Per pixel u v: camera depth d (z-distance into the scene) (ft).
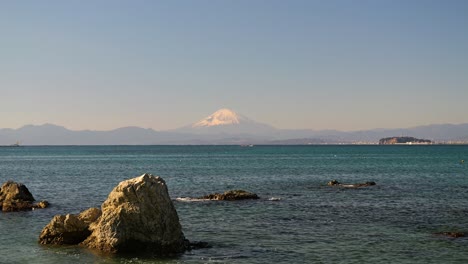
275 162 563.07
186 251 112.27
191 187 264.93
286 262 104.17
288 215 160.76
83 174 363.56
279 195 219.20
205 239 124.57
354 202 193.77
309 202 193.47
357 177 331.77
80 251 110.42
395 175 346.95
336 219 153.17
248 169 426.51
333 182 271.08
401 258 107.45
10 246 116.37
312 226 141.59
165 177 334.85
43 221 150.92
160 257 106.93
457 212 167.02
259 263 103.35
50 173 375.86
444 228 138.62
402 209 174.29
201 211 169.07
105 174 363.76
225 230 135.85
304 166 474.08
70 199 206.28
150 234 109.91
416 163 519.60
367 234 130.52
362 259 106.63
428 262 104.58
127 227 109.50
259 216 158.81
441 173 361.71
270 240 123.44
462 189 242.37
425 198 206.08
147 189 111.24
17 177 333.01
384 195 217.77
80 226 117.60
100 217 116.47
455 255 109.81
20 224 145.48
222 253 110.83
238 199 200.64
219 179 317.63
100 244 110.42
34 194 226.38
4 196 190.08
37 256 107.24
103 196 216.95
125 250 109.19
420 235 129.29
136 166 483.51
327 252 112.06
